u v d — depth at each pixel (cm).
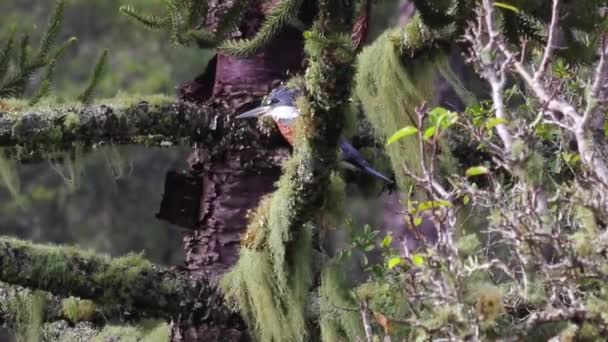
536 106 937
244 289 946
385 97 1053
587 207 730
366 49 1069
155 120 964
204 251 999
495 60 783
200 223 1006
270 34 870
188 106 974
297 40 1001
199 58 2594
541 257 724
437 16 890
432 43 1027
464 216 952
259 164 988
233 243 991
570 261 712
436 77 1088
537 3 889
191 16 886
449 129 1034
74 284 938
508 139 745
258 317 933
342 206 912
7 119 951
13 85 1147
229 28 883
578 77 912
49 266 934
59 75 2573
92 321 1072
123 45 2606
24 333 1035
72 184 1030
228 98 991
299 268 923
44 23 2670
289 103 958
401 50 1045
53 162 1027
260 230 919
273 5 893
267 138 981
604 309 717
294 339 934
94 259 950
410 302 755
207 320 962
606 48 833
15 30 1165
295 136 848
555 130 888
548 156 919
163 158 2642
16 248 934
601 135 867
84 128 954
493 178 775
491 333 720
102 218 2611
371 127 1105
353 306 928
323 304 938
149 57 2580
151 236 2612
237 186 991
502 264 737
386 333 834
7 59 1144
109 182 2606
